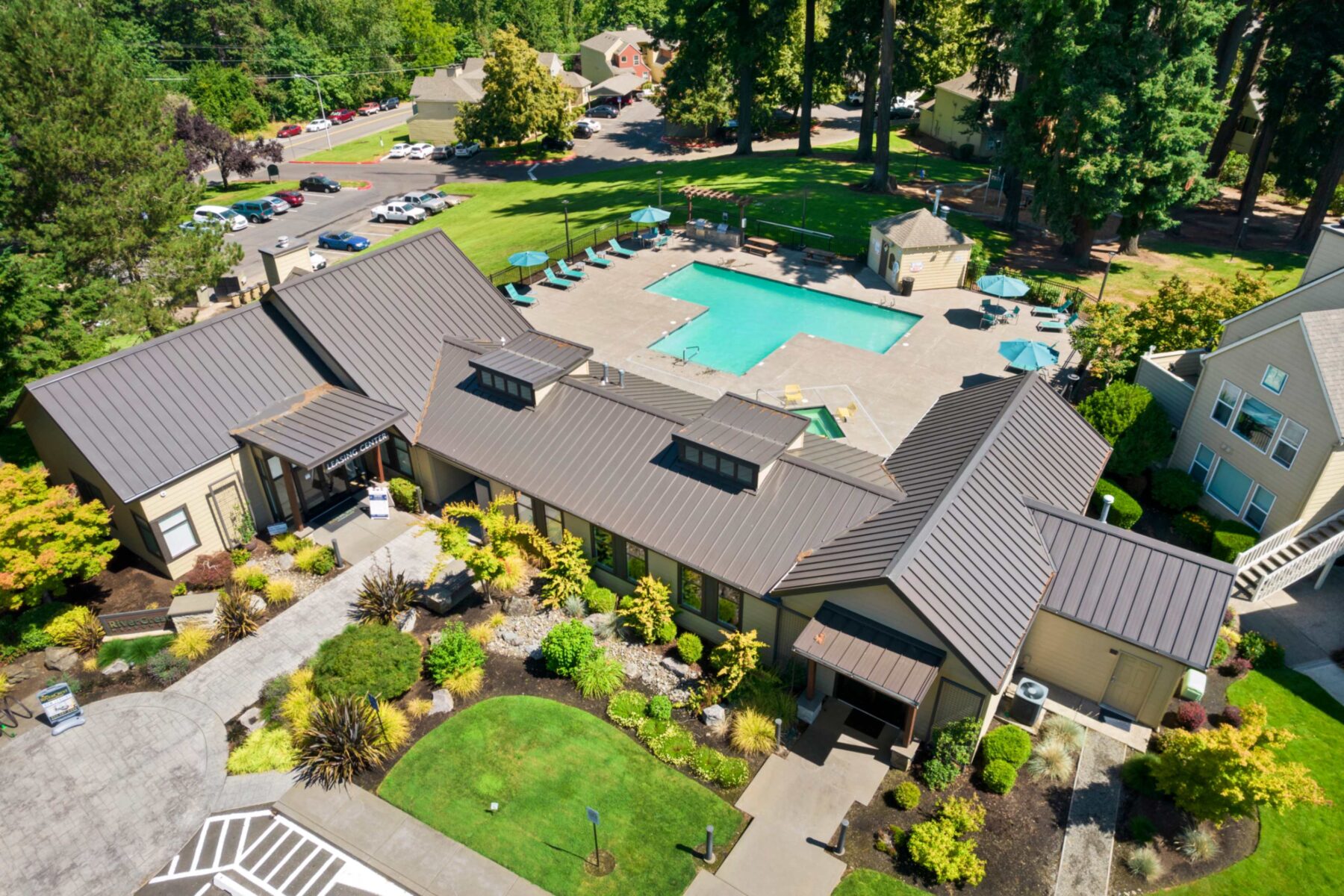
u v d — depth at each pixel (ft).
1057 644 75.00
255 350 98.78
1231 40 168.86
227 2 344.28
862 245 171.83
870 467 89.15
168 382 91.97
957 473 77.66
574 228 192.44
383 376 101.86
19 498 79.66
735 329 144.36
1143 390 102.73
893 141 266.57
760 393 123.34
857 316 148.15
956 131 251.19
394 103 387.34
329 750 70.38
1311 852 64.34
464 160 289.53
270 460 96.12
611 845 65.05
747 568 77.15
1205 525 93.97
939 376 127.34
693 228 180.45
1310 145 167.32
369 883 63.10
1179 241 177.99
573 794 68.90
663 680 79.05
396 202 229.66
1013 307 145.79
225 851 65.26
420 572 91.97
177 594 88.84
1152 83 135.44
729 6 221.05
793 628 76.48
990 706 70.74
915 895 61.16
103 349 112.98
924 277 152.56
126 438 86.89
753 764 70.90
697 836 65.57
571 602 85.87
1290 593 89.51
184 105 256.11
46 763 72.18
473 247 193.16
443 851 64.95
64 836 66.54
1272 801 60.90
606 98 350.64
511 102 271.69
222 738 74.33
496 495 96.58
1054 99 146.72
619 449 89.40
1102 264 163.63
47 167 115.85
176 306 129.08
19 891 62.75
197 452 90.17
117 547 90.63
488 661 81.61
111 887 63.05
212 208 219.82
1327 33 158.20
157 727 75.25
